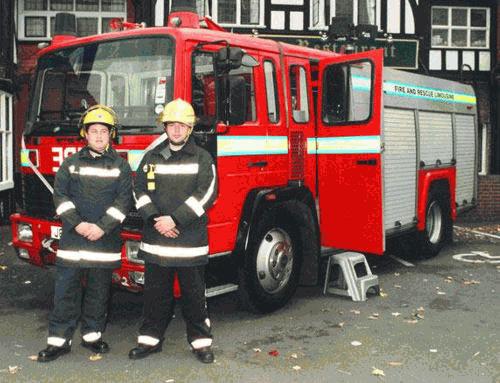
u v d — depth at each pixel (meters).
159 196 4.51
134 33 5.31
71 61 5.68
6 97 12.95
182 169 4.48
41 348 4.99
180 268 4.55
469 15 16.03
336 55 7.14
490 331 5.52
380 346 5.09
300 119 6.36
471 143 9.62
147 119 5.11
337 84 6.49
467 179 9.55
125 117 5.21
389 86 7.11
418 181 7.84
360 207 6.37
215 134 5.22
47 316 5.93
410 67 15.42
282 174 6.09
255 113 5.77
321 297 6.71
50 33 15.34
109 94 5.39
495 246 10.17
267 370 4.54
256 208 5.72
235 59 5.02
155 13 14.85
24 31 15.30
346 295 6.66
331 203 6.57
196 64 5.15
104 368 4.55
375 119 6.19
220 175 5.35
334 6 15.24
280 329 5.55
